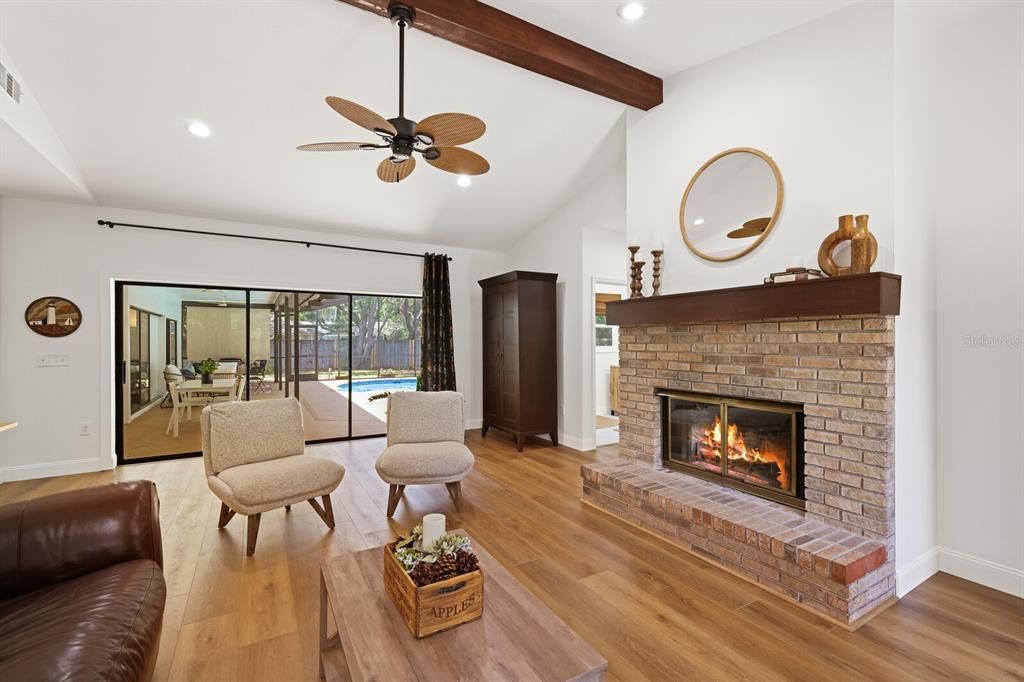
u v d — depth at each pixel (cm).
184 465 473
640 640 201
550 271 579
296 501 298
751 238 299
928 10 252
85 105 329
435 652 137
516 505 360
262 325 548
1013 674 181
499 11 276
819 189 267
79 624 132
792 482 277
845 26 257
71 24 270
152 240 478
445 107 368
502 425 572
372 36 294
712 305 296
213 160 404
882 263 240
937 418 266
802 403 267
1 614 144
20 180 383
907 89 247
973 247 255
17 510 164
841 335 247
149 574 166
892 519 234
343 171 441
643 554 279
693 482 327
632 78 338
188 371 512
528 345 545
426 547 169
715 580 250
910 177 249
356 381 603
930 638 203
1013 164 243
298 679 179
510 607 161
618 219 493
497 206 544
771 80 291
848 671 182
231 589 241
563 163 464
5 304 421
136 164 397
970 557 254
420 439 376
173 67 305
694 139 335
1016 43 242
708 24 283
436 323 618
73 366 444
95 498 177
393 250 607
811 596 224
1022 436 239
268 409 335
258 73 316
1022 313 240
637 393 373
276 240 537
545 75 315
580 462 485
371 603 163
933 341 264
